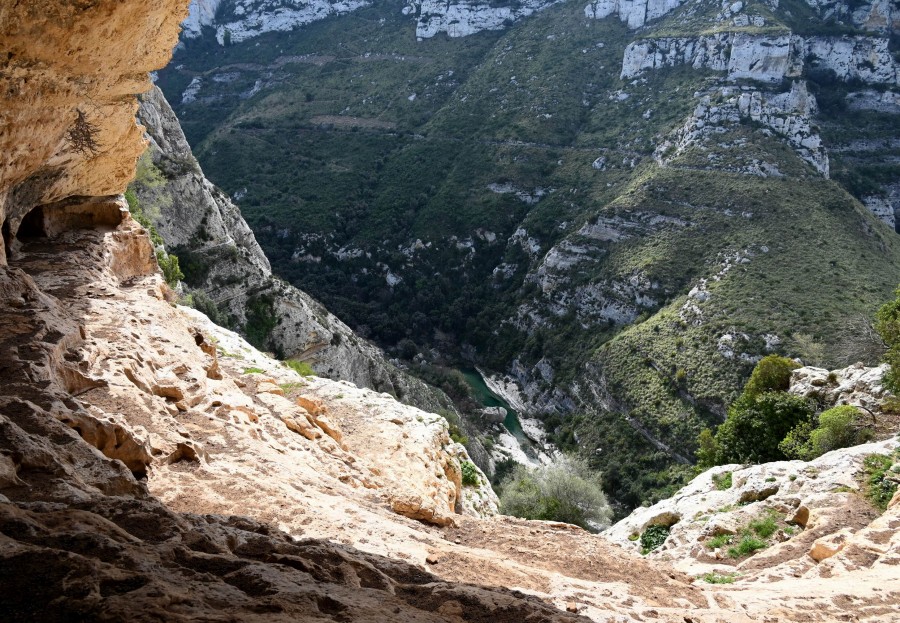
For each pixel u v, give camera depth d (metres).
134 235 22.22
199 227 53.03
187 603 4.89
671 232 81.19
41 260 18.47
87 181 19.92
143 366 14.22
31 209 18.75
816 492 16.67
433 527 13.30
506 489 30.62
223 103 157.00
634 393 65.75
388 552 9.95
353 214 110.38
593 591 10.12
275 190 116.00
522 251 100.44
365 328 92.94
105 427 10.13
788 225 75.00
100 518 6.47
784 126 88.19
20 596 4.63
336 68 157.50
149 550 6.01
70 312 15.45
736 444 25.16
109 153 19.08
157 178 50.16
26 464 7.79
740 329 60.88
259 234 105.50
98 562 5.14
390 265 103.44
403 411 22.58
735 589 11.98
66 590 4.68
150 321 16.91
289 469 13.22
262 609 5.08
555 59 134.88
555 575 10.63
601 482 57.31
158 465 11.09
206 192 54.41
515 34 147.75
